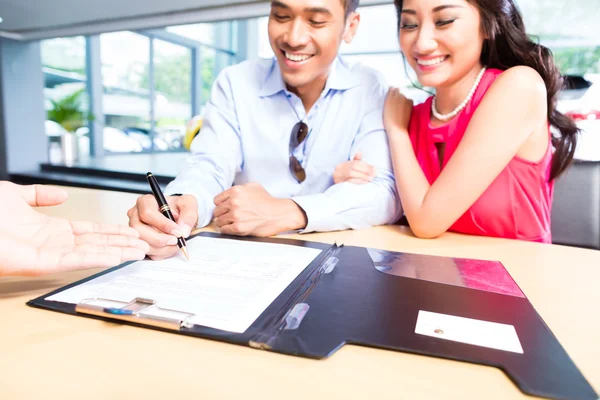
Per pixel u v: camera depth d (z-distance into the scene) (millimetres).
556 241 1013
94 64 3096
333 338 315
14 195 446
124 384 263
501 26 744
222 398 251
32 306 370
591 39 1511
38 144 2768
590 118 1002
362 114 974
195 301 374
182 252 524
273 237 635
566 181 998
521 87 711
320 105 982
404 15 747
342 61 1040
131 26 2242
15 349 302
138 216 573
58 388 258
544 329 339
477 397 258
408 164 791
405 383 270
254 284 417
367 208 755
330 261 501
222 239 608
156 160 2967
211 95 1034
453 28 707
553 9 1520
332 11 791
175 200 674
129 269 458
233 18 1937
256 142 1001
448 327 337
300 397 254
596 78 1067
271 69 989
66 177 2449
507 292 417
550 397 255
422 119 885
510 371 279
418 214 697
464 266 504
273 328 328
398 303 383
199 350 305
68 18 2309
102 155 3215
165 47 3521
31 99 2713
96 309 346
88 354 297
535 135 776
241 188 676
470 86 810
